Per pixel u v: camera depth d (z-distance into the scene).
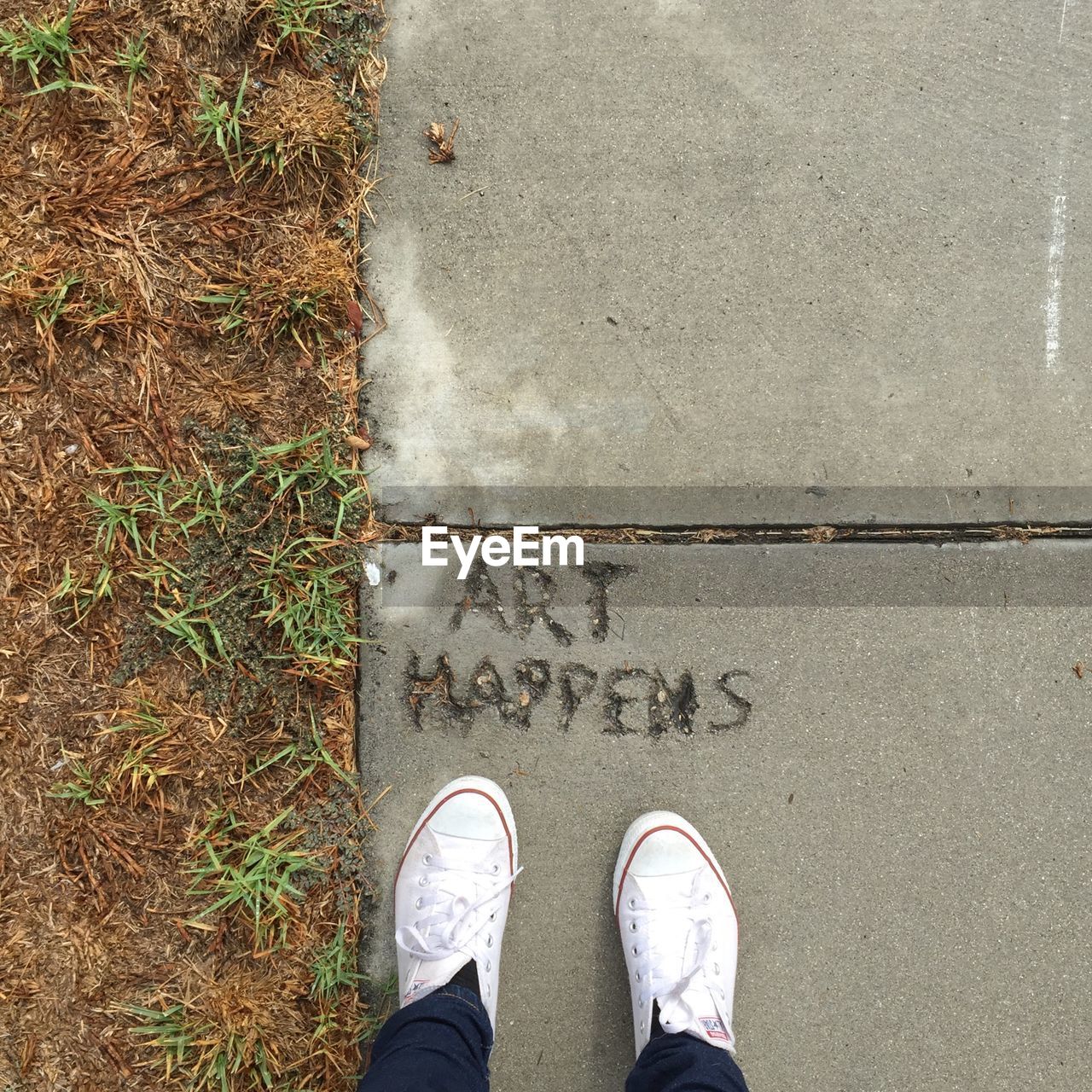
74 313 1.61
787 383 1.70
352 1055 1.63
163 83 1.63
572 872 1.67
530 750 1.68
